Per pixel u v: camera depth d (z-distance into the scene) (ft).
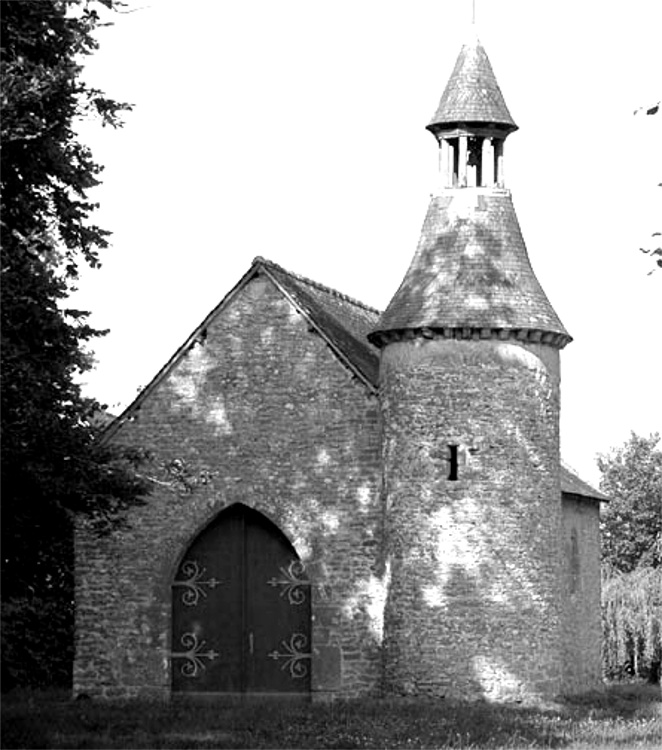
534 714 106.01
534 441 116.16
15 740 92.58
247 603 122.42
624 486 252.42
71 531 108.27
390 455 116.67
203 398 123.34
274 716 104.73
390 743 90.38
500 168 121.70
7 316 94.79
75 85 97.76
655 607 173.58
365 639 117.60
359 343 128.26
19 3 94.73
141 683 122.72
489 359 115.44
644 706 117.29
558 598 117.08
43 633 145.38
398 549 115.14
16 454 95.81
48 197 100.94
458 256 118.42
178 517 123.03
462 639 112.78
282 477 120.88
